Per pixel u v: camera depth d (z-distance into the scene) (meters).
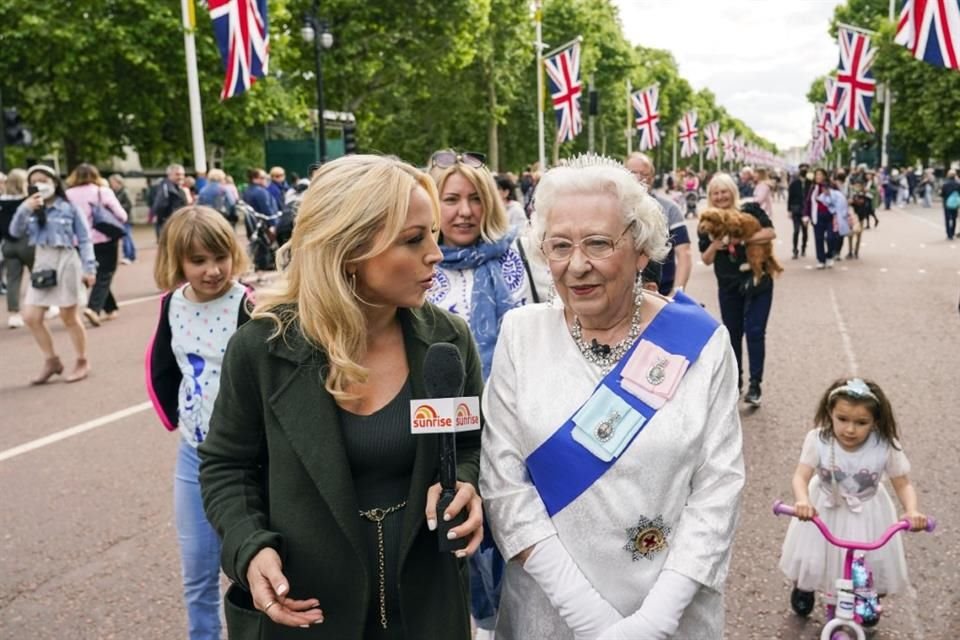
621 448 1.79
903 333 8.78
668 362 1.83
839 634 3.04
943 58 9.42
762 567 3.74
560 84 23.19
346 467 1.74
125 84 25.42
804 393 6.54
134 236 27.50
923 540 3.92
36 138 27.38
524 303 3.10
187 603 2.91
